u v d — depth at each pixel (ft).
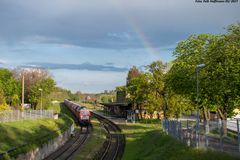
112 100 561.43
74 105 349.61
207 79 142.41
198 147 100.63
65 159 135.13
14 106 288.51
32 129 161.79
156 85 258.57
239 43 135.64
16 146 119.65
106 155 147.54
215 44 141.28
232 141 87.92
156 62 262.88
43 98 332.60
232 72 130.31
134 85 295.89
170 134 147.02
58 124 210.38
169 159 105.91
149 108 270.26
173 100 252.83
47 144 143.02
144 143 164.66
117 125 260.21
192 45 159.53
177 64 162.40
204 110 169.37
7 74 324.39
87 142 181.57
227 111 150.61
